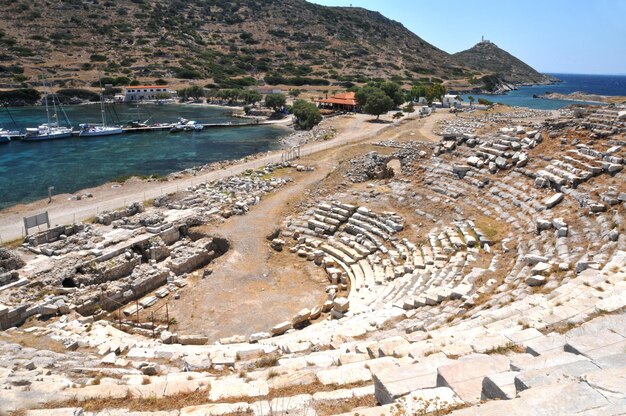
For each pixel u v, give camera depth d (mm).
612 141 36375
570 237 27531
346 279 34094
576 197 31828
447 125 93188
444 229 36594
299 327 28328
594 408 7371
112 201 52594
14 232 42875
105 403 12297
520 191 37188
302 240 41219
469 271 28234
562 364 9406
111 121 133250
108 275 33281
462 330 17062
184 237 41656
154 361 20516
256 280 34656
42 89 165250
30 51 191500
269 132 120062
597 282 18969
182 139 108562
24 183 65500
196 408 11172
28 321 27438
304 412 10695
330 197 49281
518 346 13273
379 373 11195
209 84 196000
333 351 17781
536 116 104688
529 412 7445
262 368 16891
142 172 73938
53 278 31125
